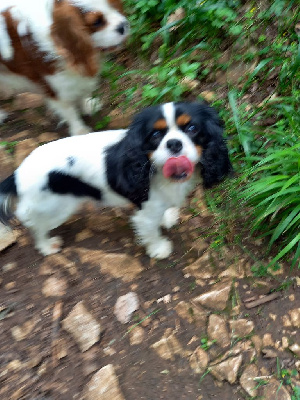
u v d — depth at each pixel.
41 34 0.83
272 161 0.78
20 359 0.65
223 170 0.66
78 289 0.72
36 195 0.69
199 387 0.60
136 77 1.07
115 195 0.71
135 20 1.16
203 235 0.77
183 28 1.10
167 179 0.62
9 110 1.07
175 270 0.74
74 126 0.98
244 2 1.09
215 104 0.93
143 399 0.60
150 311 0.69
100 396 0.60
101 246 0.79
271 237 0.71
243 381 0.60
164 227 0.80
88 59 0.87
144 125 0.60
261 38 1.00
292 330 0.64
